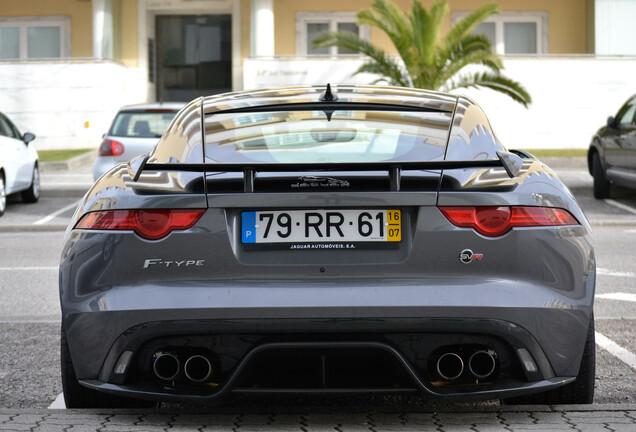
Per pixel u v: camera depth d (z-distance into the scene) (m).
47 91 24.31
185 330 3.32
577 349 3.46
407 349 3.35
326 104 4.32
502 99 24.12
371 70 21.27
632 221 12.63
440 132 4.00
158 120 13.23
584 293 3.47
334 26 27.41
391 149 3.85
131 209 3.42
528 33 27.58
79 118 24.31
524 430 3.41
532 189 3.48
